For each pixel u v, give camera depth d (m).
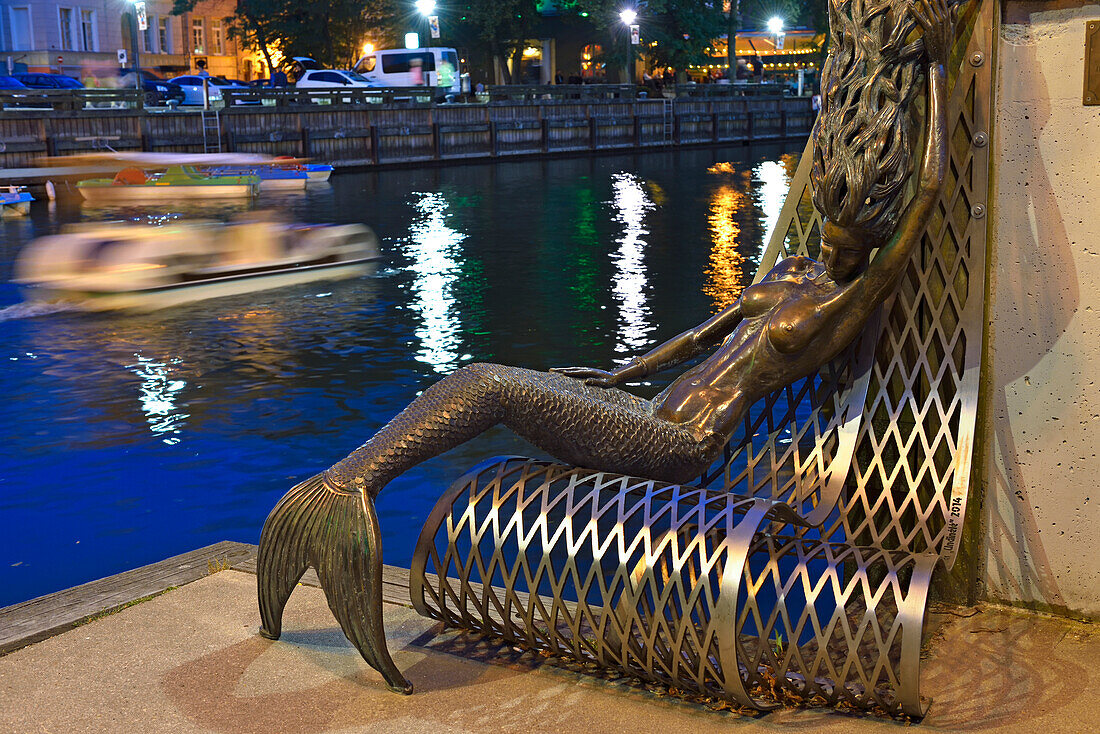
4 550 6.88
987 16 3.49
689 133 57.59
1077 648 3.42
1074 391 3.53
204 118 37.44
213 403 10.58
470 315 15.25
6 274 18.44
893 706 3.02
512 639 3.57
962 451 3.53
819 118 3.48
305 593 4.07
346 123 41.94
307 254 20.25
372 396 10.92
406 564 6.22
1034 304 3.56
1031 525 3.66
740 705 3.12
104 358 12.66
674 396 3.75
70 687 3.34
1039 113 3.48
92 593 4.10
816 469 3.74
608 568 5.25
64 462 8.66
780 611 3.08
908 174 3.34
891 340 3.74
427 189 34.81
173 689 3.32
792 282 3.71
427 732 3.04
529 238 23.58
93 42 59.66
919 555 3.12
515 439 8.73
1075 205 3.46
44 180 31.39
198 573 4.28
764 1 76.25
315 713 3.16
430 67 48.69
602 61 62.84
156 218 26.73
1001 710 3.06
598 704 3.20
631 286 17.55
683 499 3.27
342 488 3.28
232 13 66.12
